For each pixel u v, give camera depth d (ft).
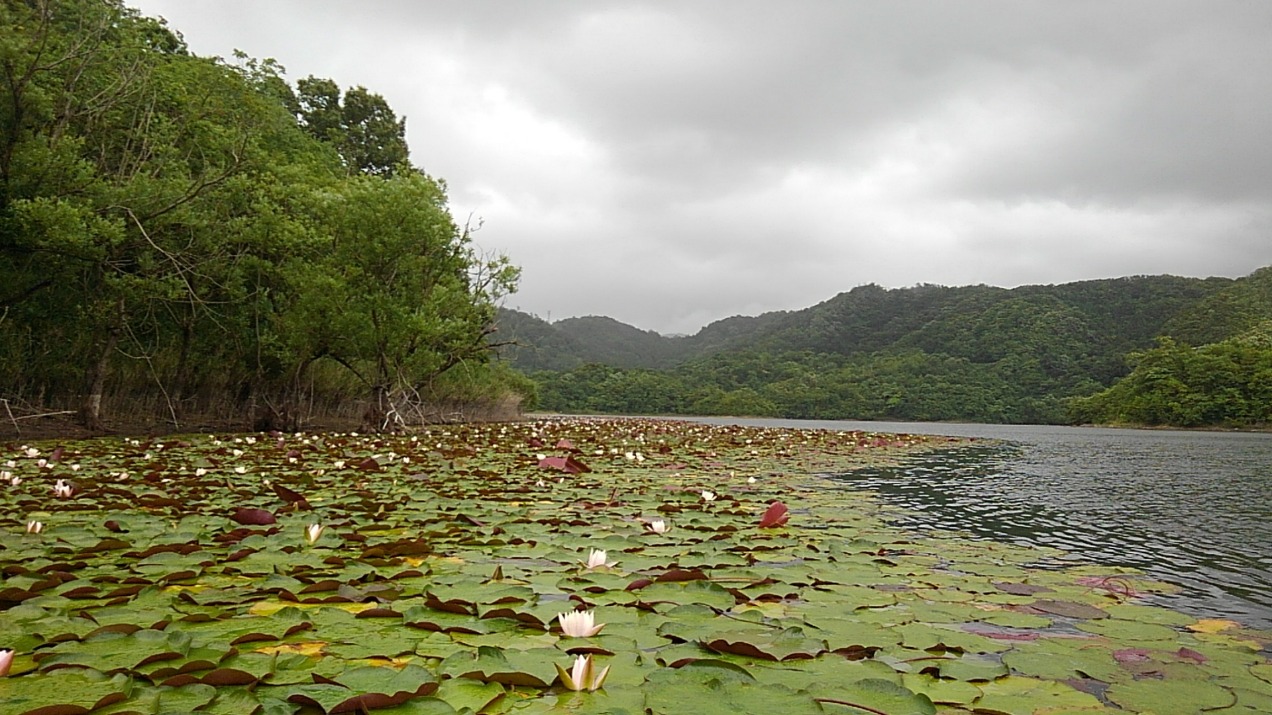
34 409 48.39
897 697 8.21
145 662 8.48
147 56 52.24
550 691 8.20
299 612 11.00
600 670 8.90
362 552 15.14
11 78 39.93
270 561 14.40
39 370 49.11
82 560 14.10
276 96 89.10
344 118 120.67
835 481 34.73
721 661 8.93
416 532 18.15
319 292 56.39
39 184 42.24
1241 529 22.82
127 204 45.75
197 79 59.67
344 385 77.05
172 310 53.88
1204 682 9.24
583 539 17.63
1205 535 21.66
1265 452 67.21
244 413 68.08
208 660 8.59
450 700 7.86
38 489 23.76
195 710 7.44
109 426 52.26
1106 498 30.60
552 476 31.83
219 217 54.08
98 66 50.03
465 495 25.09
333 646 9.61
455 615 11.10
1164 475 42.19
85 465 31.30
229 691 7.97
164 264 49.65
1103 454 62.28
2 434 43.80
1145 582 15.24
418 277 61.52
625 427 85.10
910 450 61.93
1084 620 12.10
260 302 58.13
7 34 39.99
